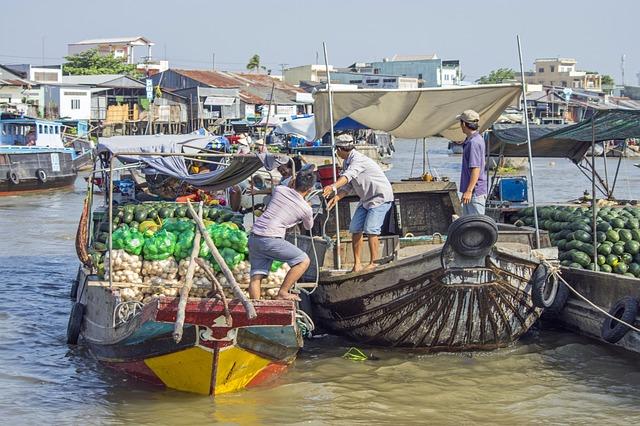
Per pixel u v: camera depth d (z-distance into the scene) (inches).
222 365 341.7
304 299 462.3
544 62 4943.4
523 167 1697.8
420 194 499.8
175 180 628.7
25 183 1300.4
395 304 400.5
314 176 350.6
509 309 401.7
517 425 326.3
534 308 408.8
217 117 2485.2
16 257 711.1
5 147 1285.7
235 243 352.2
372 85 3617.1
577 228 463.8
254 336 337.4
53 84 2295.8
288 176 466.6
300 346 364.5
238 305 325.4
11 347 434.0
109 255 359.3
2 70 2416.3
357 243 417.4
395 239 449.7
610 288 419.8
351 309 420.5
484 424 327.0
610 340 413.4
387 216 501.4
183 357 340.2
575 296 449.1
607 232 453.1
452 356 417.4
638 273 440.8
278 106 2620.6
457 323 399.5
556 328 471.8
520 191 597.6
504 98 471.5
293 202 346.6
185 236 357.4
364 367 399.5
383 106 481.4
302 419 328.8
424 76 4101.9
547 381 379.2
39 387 368.8
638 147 2076.8
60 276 629.3
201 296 350.6
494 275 387.9
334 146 427.8
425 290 390.0
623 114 442.9
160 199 615.8
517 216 530.0
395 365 402.0
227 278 325.4
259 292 347.3
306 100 2780.5
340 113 464.8
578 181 1445.6
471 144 403.5
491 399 355.3
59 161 1365.7
